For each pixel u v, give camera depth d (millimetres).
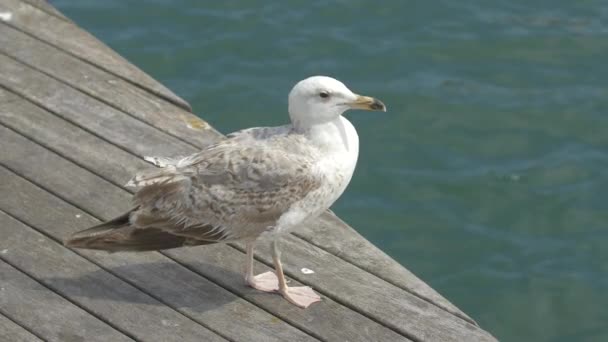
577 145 12023
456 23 13992
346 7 14258
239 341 6605
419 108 12539
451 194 11336
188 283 7082
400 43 13625
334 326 6746
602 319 9961
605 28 13969
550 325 9922
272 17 14055
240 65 13258
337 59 13352
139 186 6711
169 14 14109
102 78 9336
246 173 6512
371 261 7324
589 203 11219
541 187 11406
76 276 7094
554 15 14250
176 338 6609
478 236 10852
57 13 10320
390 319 6797
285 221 6637
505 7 14414
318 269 7246
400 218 11062
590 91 12844
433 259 10586
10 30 10008
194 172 6570
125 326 6688
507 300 10148
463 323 6770
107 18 14023
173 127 8734
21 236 7434
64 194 7859
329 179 6672
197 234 6621
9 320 6711
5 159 8227
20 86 9172
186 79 13023
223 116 12469
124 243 6582
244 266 7273
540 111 12500
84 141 8484
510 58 13406
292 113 6746
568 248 10703
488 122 12336
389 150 11922
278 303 6926
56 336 6586
